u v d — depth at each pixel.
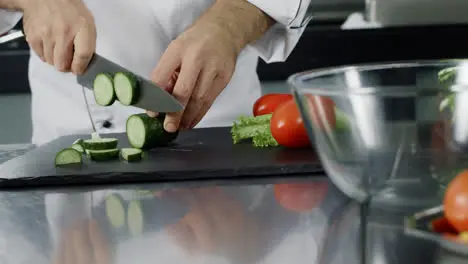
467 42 1.90
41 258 0.58
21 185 0.85
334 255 0.56
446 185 0.57
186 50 1.01
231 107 1.40
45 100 1.40
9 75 1.84
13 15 1.28
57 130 1.40
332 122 0.58
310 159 0.91
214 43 1.02
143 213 0.71
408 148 0.56
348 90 0.56
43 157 0.99
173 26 1.33
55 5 1.03
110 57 1.36
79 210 0.73
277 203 0.72
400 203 0.58
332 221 0.65
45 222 0.69
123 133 1.21
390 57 1.89
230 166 0.88
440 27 1.90
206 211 0.70
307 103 0.60
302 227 0.63
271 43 1.21
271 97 1.17
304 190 0.77
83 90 1.30
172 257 0.57
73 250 0.60
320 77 0.68
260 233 0.62
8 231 0.66
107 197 0.78
